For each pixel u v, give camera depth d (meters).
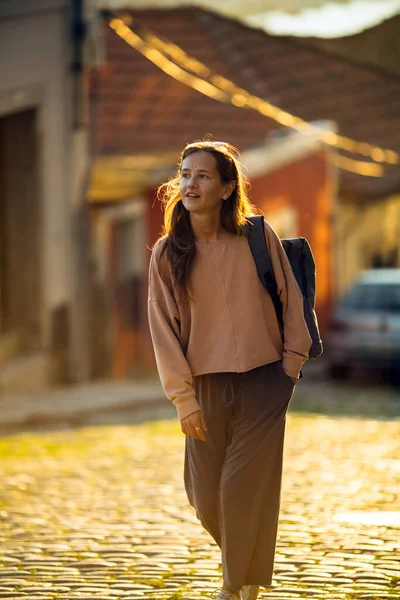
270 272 8.75
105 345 33.50
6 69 30.50
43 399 28.31
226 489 8.62
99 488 16.06
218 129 39.12
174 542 12.19
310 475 16.98
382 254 61.59
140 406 28.72
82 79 31.03
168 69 34.12
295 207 43.34
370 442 21.19
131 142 36.81
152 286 8.91
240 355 8.70
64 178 31.33
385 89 39.91
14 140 31.91
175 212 8.83
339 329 37.47
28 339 31.67
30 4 30.80
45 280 31.45
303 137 42.22
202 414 8.74
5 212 31.88
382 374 39.59
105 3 32.22
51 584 10.37
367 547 11.69
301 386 35.97
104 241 44.84
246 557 8.68
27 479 16.97
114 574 10.74
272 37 37.25
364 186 52.81
